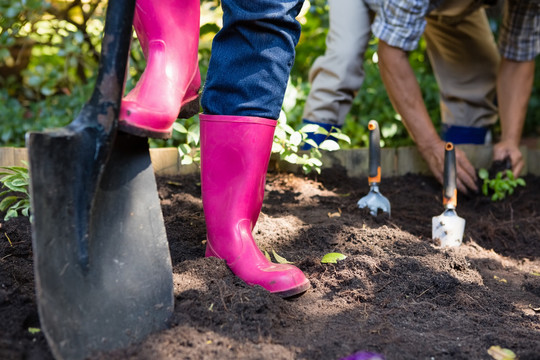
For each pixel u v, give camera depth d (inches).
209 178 57.2
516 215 98.4
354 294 57.4
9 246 58.9
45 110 124.6
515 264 77.6
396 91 95.3
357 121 141.9
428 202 100.7
